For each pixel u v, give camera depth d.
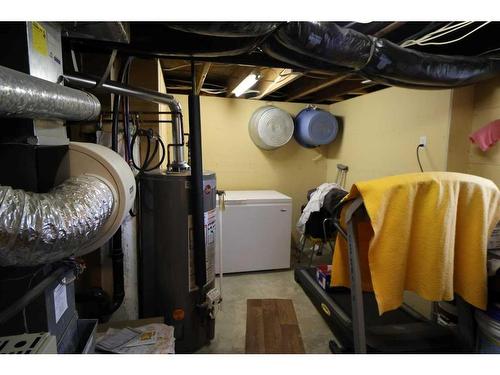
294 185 3.99
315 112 3.47
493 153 2.05
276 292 2.80
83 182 0.86
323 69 1.67
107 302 1.71
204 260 1.87
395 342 1.66
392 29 1.67
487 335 1.41
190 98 1.70
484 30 1.76
